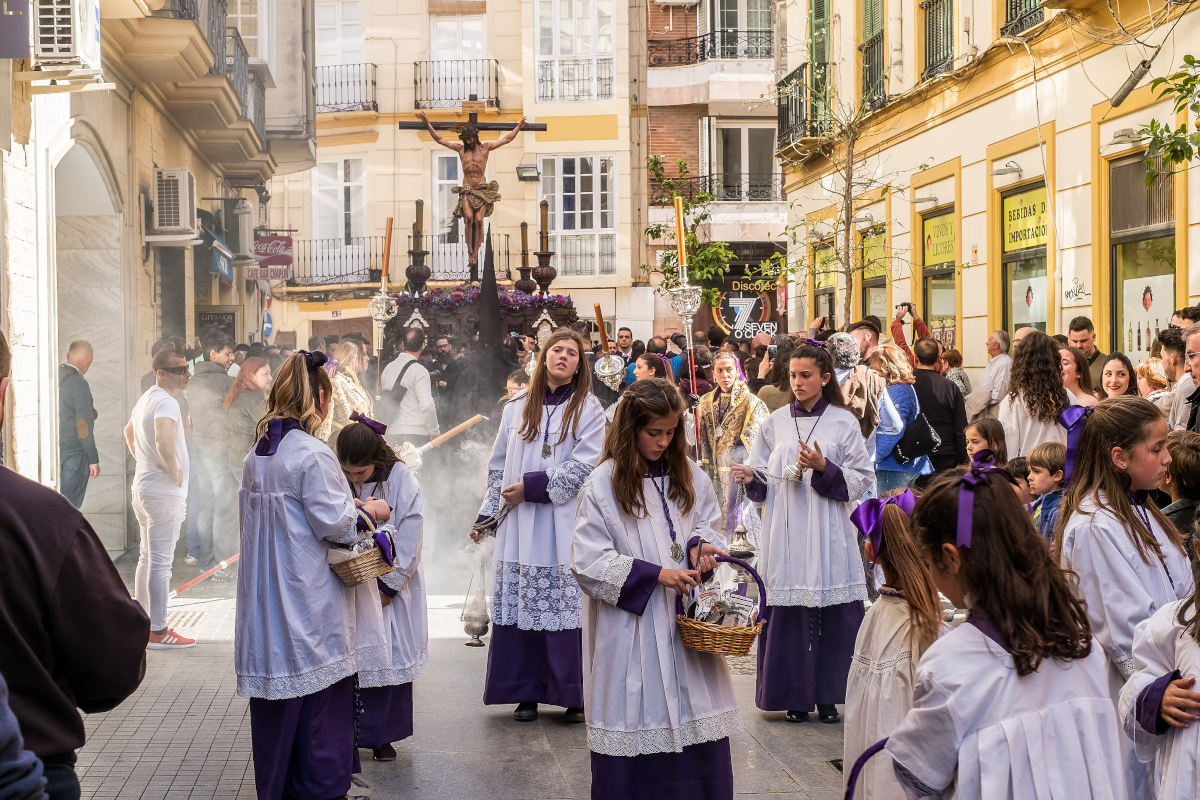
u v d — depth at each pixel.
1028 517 2.95
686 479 4.62
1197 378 6.95
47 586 2.93
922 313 17.34
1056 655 2.83
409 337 12.04
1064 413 4.21
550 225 31.78
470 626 8.27
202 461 11.41
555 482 6.45
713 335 15.73
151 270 14.23
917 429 9.01
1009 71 14.51
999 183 14.79
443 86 32.75
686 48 32.41
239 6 20.72
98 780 5.63
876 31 18.52
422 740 6.27
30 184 9.15
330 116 33.03
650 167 30.92
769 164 32.84
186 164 16.56
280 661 4.90
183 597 10.03
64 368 10.83
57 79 8.84
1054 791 2.77
